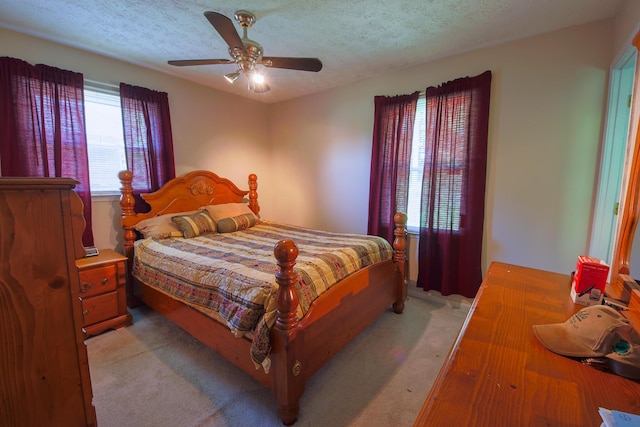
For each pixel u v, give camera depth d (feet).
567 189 7.48
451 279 9.26
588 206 7.26
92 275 7.45
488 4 6.25
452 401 2.06
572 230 7.50
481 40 7.89
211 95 11.68
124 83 9.17
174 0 6.15
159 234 8.81
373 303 7.45
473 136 8.46
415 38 7.80
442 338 7.52
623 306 3.42
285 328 4.69
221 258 6.89
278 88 11.86
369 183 11.09
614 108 6.64
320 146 12.44
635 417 1.81
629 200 4.23
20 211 2.15
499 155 8.32
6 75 7.12
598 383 2.22
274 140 14.06
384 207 10.50
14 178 2.08
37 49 7.72
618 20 6.39
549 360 2.48
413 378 6.04
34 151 7.56
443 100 8.87
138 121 9.45
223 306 5.58
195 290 6.36
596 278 3.42
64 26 7.20
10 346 2.18
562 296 3.76
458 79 8.57
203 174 11.21
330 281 6.01
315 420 5.00
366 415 5.12
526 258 8.17
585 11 6.48
